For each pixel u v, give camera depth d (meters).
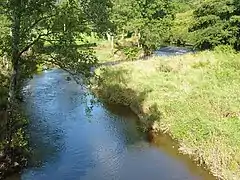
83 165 21.19
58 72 47.75
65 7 17.80
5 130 20.22
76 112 30.72
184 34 70.06
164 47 69.19
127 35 67.94
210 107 25.72
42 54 19.31
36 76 45.38
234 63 39.28
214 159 19.84
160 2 59.03
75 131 26.52
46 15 18.06
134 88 33.25
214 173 19.25
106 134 25.78
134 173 20.06
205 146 21.11
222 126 22.41
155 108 27.50
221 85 31.50
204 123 23.06
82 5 17.66
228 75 34.75
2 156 19.73
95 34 18.33
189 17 79.25
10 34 18.70
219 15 50.72
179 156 21.70
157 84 33.41
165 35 66.25
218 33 50.19
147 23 58.56
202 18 51.50
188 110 25.77
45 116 29.67
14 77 19.44
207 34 50.97
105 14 17.80
